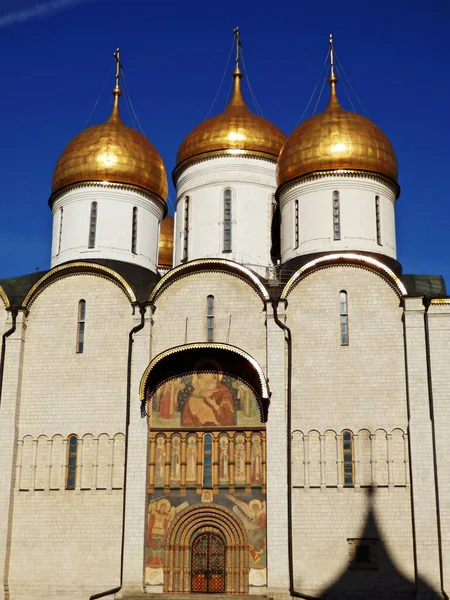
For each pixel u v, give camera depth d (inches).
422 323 1387.8
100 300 1487.5
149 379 1416.1
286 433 1363.2
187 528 1364.4
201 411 1407.5
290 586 1298.0
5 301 1508.4
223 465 1381.6
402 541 1309.1
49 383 1462.8
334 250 1521.9
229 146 1712.6
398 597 1285.7
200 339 1440.7
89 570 1365.7
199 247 1683.1
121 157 1637.6
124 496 1371.8
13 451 1424.7
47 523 1398.9
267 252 1680.6
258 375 1366.9
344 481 1348.4
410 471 1331.2
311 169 1562.5
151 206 1668.3
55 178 1663.4
